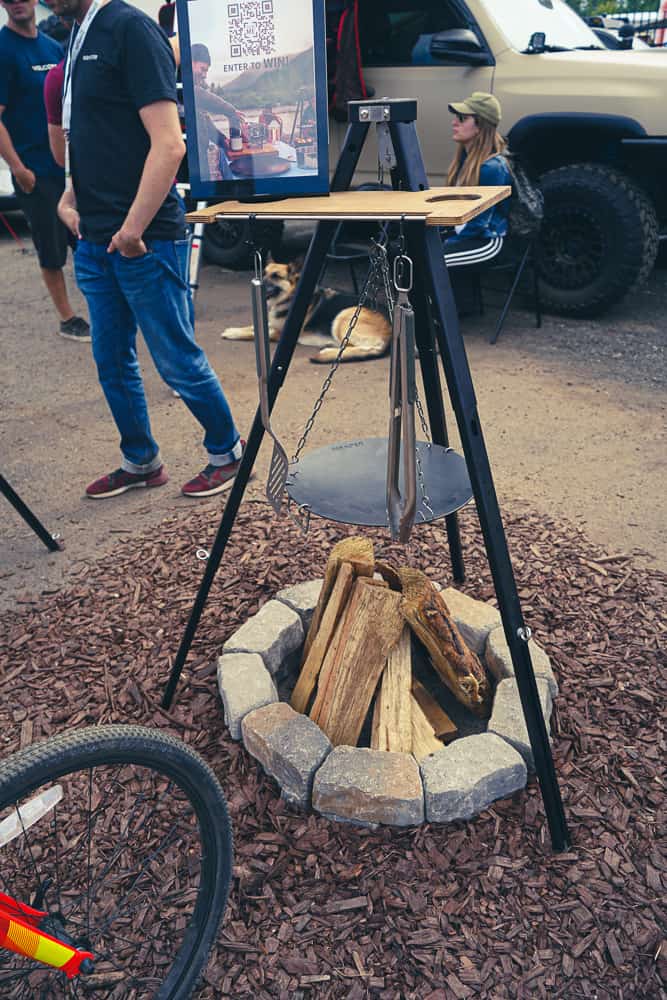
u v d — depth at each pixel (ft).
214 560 7.70
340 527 11.37
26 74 16.94
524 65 18.81
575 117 18.49
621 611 9.46
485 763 6.94
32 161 18.02
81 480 13.46
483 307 21.03
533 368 17.11
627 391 15.81
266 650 8.38
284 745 7.14
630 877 6.39
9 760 4.45
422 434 14.24
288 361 6.85
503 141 17.29
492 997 5.66
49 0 9.55
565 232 19.26
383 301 18.42
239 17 5.99
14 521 12.25
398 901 6.31
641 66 17.80
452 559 9.84
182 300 11.27
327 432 14.57
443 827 6.84
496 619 8.64
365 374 17.30
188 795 5.29
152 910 6.30
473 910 6.22
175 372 11.55
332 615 8.03
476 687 7.78
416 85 19.99
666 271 23.91
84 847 6.77
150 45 9.46
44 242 18.98
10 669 8.98
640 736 7.68
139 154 10.26
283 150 6.20
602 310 19.53
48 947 4.72
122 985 5.81
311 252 6.43
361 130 6.22
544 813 6.95
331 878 6.50
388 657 7.89
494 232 17.01
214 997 5.78
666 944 5.92
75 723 8.16
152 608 9.87
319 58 5.95
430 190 6.27
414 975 5.82
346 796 6.77
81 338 20.35
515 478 12.77
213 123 6.22
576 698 8.16
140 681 8.67
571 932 6.03
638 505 11.83
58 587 10.46
